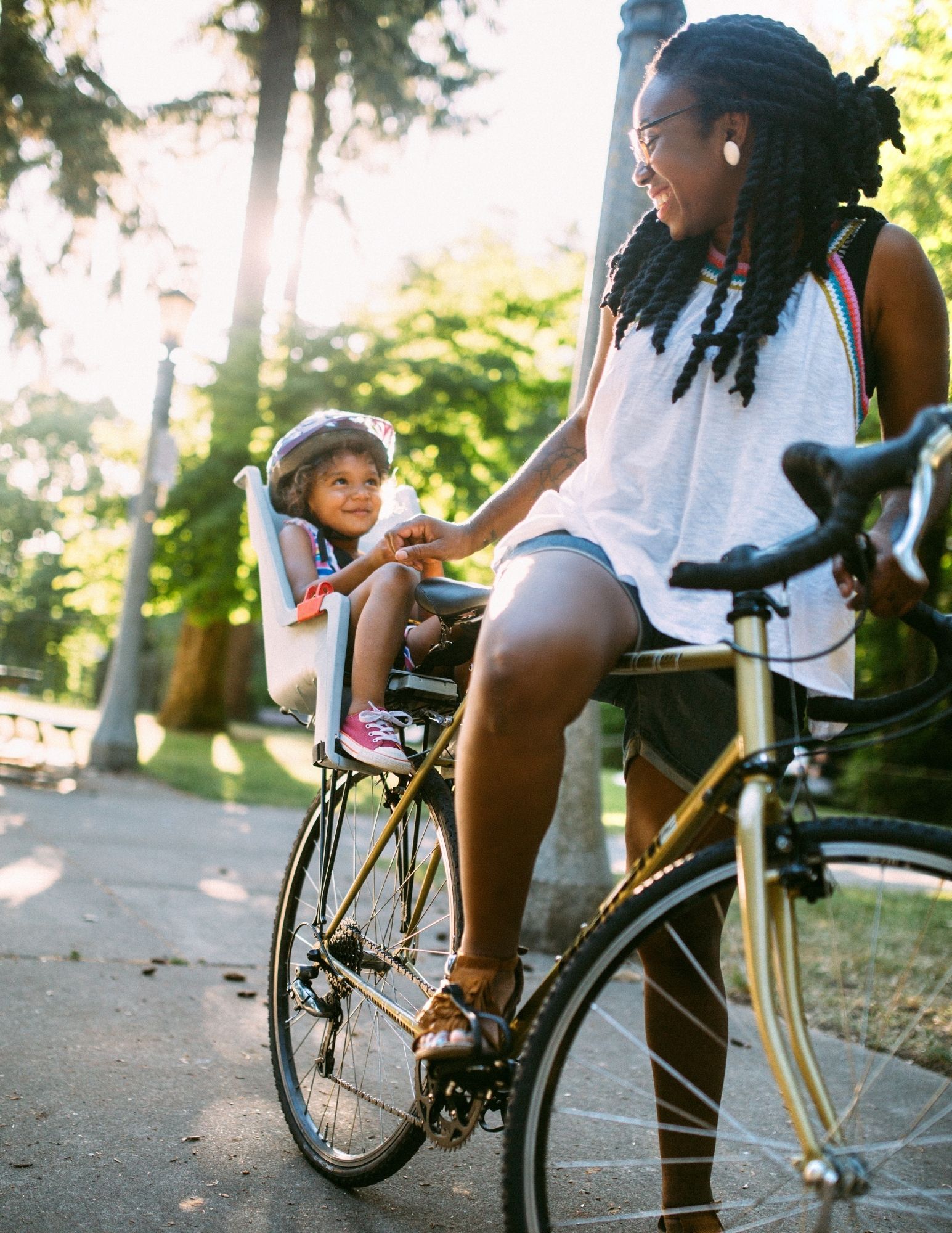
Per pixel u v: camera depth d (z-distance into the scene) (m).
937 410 1.10
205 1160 1.98
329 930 2.10
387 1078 2.00
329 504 2.53
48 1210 1.72
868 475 1.09
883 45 3.60
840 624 1.49
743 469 1.50
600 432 1.67
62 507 20.16
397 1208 1.87
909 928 3.80
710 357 1.56
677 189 1.61
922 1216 1.38
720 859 1.27
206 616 12.78
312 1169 1.99
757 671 1.27
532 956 3.88
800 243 1.58
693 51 1.60
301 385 11.80
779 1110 2.17
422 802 1.94
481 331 13.95
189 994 3.05
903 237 1.58
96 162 14.05
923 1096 1.66
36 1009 2.74
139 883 4.51
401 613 2.03
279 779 10.08
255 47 14.89
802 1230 1.45
